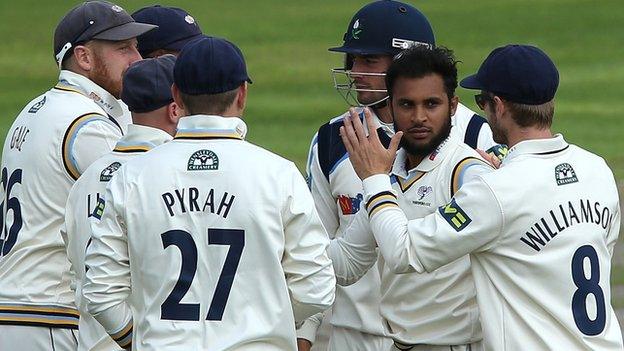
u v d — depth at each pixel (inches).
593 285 599.8
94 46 740.7
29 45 3595.0
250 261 565.0
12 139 748.6
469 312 644.7
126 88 649.0
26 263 724.7
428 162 650.8
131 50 753.6
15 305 720.3
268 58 3316.9
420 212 652.1
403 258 600.1
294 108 2731.3
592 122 2519.7
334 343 733.9
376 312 705.0
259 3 4215.1
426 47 646.5
